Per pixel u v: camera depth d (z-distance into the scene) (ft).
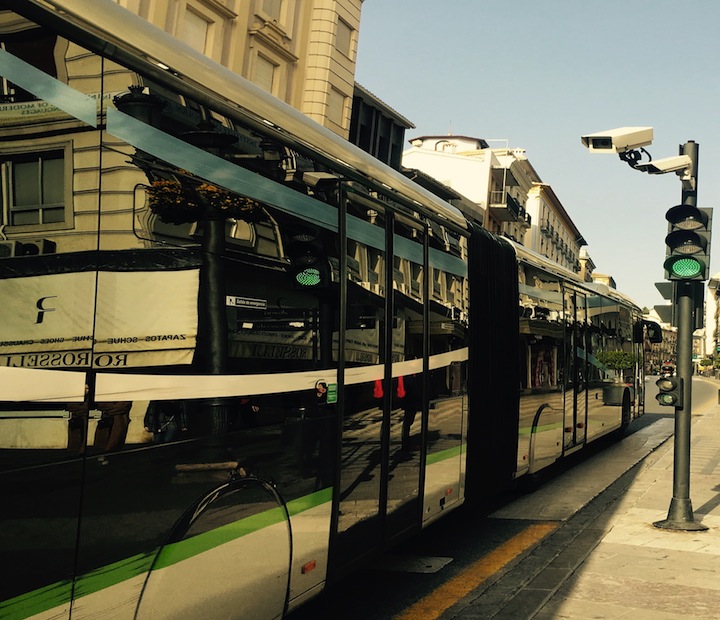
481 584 20.16
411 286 19.95
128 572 9.78
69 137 9.18
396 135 116.06
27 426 8.43
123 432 9.75
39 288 8.64
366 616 17.75
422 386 20.47
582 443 40.83
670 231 26.30
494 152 196.13
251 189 12.82
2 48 8.38
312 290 14.66
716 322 399.44
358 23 92.79
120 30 10.18
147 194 10.39
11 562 8.18
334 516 15.31
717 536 24.73
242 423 12.21
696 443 51.08
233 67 75.77
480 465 25.31
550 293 35.29
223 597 11.69
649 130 26.45
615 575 20.49
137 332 10.05
